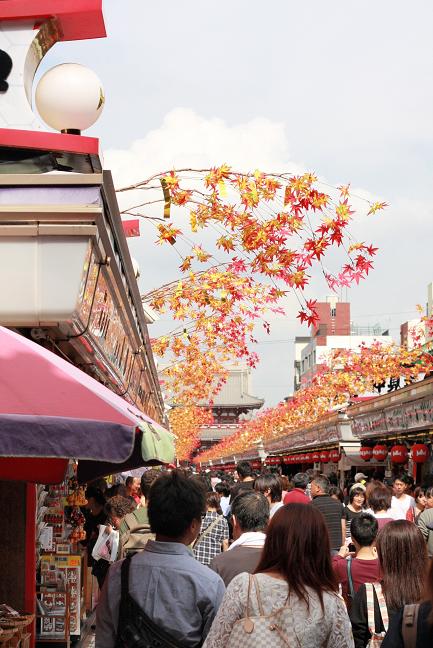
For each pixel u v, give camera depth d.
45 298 6.33
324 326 101.44
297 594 4.10
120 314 8.96
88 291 6.74
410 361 29.09
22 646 8.76
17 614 8.61
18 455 4.19
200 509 4.96
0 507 10.38
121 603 4.81
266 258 11.99
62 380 4.68
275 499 10.98
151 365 15.91
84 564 13.57
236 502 6.90
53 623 11.34
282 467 66.12
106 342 8.45
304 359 109.06
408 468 29.20
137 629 4.75
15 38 7.28
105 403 4.52
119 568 4.91
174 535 4.91
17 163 6.84
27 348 5.02
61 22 7.46
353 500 13.00
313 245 11.86
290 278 12.03
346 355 34.81
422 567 5.69
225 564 6.61
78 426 4.25
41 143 6.63
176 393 28.28
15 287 6.32
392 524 5.79
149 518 4.97
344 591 7.12
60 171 6.94
